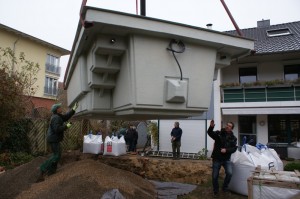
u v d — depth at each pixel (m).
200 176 9.28
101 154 12.36
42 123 14.18
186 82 3.04
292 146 14.43
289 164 10.07
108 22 2.63
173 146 13.17
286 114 15.98
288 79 15.91
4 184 6.10
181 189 7.35
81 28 3.00
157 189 7.14
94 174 5.29
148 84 2.90
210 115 16.02
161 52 2.98
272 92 15.54
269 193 4.99
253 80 16.97
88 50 3.55
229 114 16.19
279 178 5.12
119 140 12.67
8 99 9.99
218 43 3.24
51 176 5.84
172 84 2.96
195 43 3.21
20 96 10.86
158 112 3.11
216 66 3.81
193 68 3.18
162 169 10.06
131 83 2.87
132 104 2.86
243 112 15.77
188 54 3.15
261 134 16.41
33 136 13.67
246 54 3.64
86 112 4.47
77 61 4.24
